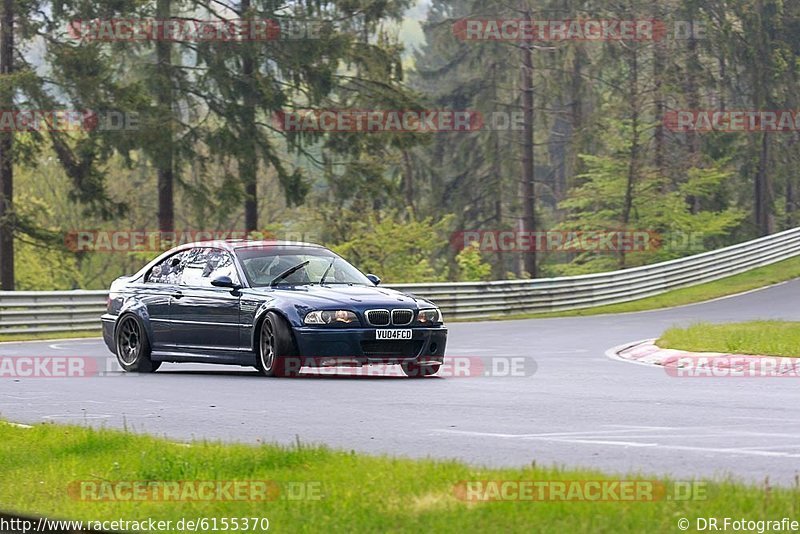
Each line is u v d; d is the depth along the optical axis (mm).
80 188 154625
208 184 166125
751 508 22062
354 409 42656
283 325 53031
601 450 32156
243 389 49906
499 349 76875
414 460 28906
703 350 65750
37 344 86438
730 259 156750
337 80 171000
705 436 34812
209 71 159750
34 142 149875
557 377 55969
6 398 49219
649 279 143750
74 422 40688
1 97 146375
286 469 28641
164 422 40188
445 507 22891
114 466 29438
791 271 156500
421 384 51969
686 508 22141
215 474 28125
